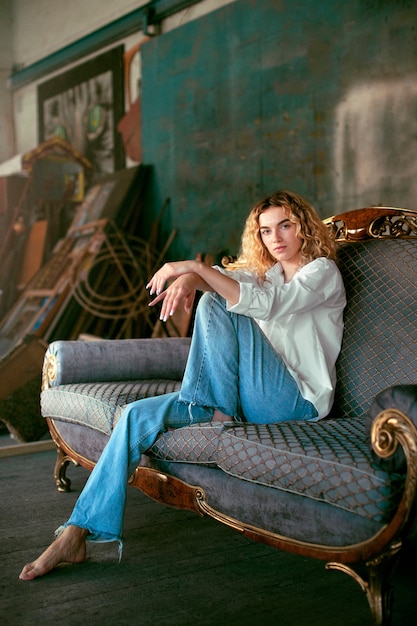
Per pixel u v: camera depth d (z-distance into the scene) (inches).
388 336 88.3
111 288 230.2
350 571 62.0
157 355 112.1
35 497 108.3
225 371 79.8
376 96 159.6
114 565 80.6
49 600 70.8
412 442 56.4
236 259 107.3
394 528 57.8
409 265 91.2
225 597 71.9
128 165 258.5
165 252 232.7
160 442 81.0
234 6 200.5
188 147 222.4
